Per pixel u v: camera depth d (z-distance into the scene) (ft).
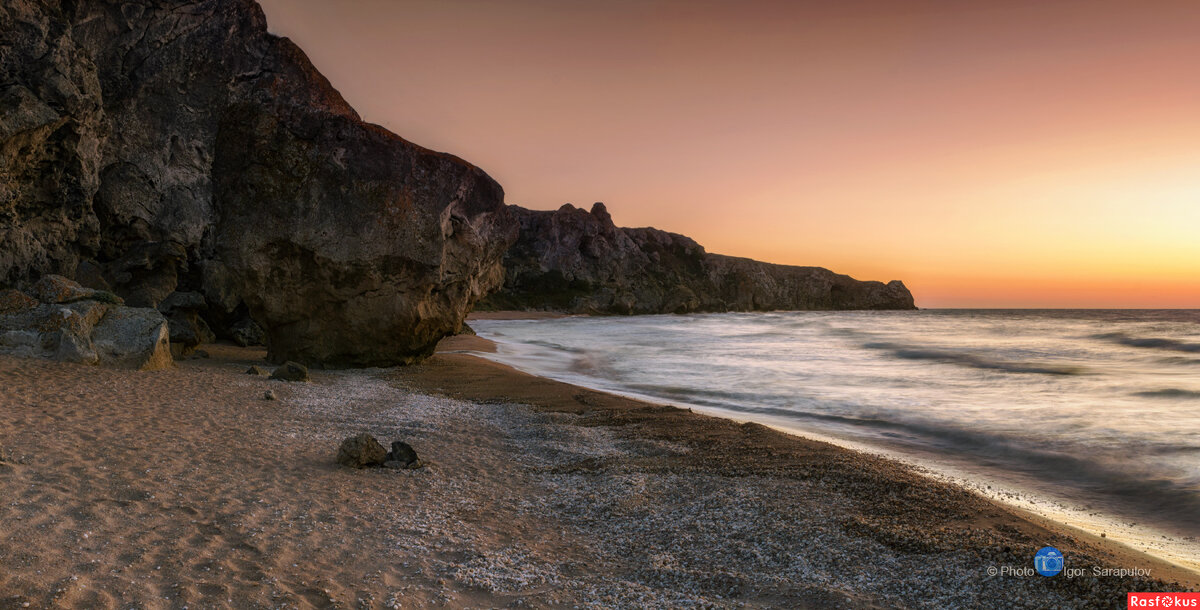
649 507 23.44
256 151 59.16
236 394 40.29
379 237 59.57
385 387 51.13
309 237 58.39
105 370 42.29
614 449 32.60
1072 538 21.09
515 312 282.56
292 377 50.01
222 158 61.00
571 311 309.01
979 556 18.40
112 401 33.47
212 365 56.18
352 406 40.93
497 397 48.83
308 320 60.85
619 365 81.41
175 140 74.28
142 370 45.01
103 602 13.24
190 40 74.38
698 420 39.88
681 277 385.50
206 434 29.14
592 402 46.96
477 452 31.42
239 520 18.99
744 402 52.47
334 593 15.01
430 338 65.98
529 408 43.98
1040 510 25.76
